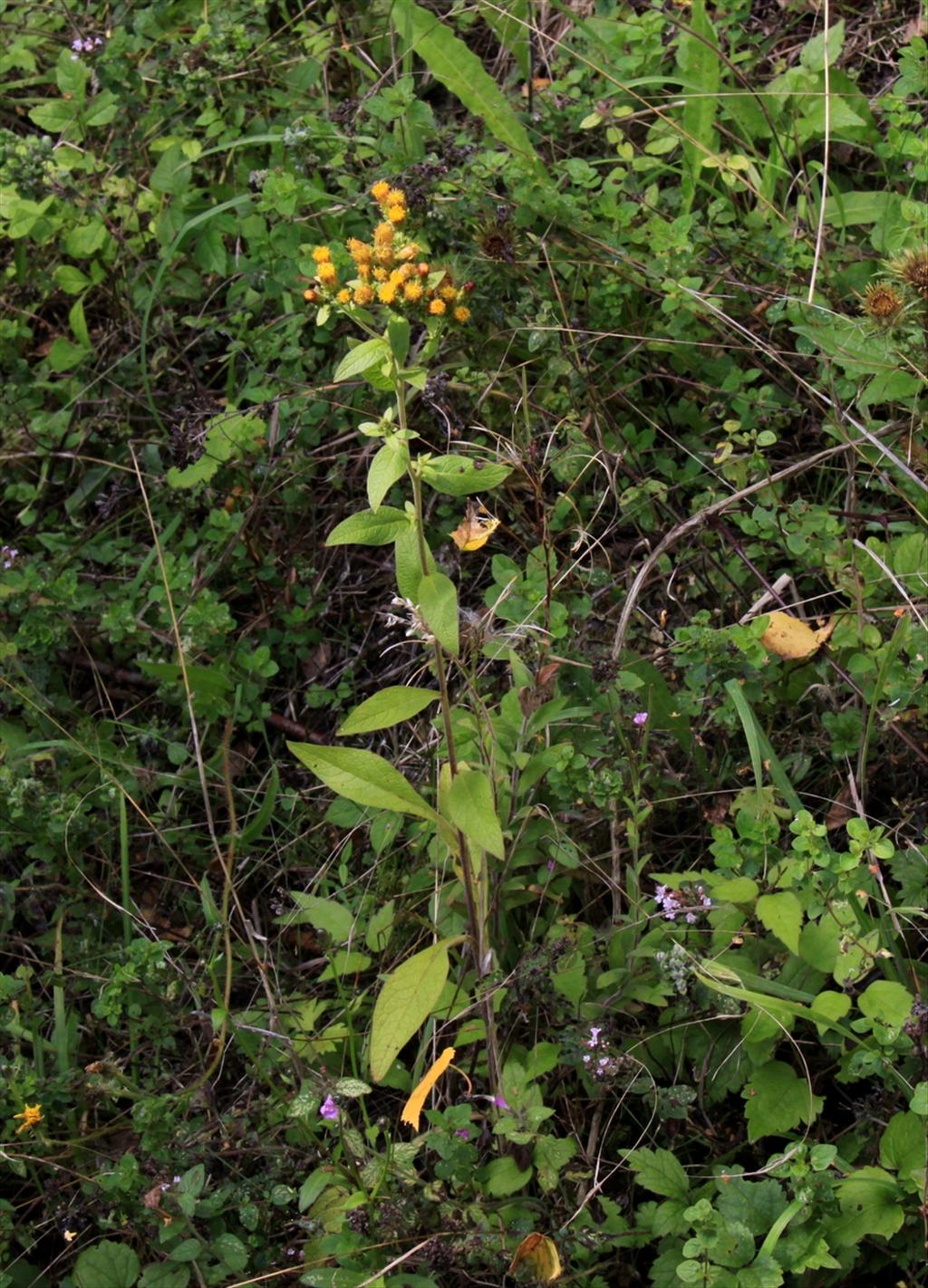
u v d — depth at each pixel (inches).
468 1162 96.3
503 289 140.3
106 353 163.5
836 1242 90.5
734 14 161.8
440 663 93.4
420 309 90.0
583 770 110.7
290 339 147.9
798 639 119.3
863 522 129.2
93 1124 112.7
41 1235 106.7
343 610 148.3
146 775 133.9
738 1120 105.2
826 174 148.9
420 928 117.2
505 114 153.9
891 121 148.7
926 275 117.8
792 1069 100.7
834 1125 104.4
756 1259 88.2
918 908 105.0
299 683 146.1
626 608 121.4
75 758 134.2
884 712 113.4
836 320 132.0
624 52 170.6
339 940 116.3
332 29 173.9
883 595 123.5
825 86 153.5
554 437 137.1
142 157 168.1
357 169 150.2
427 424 145.0
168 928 127.8
